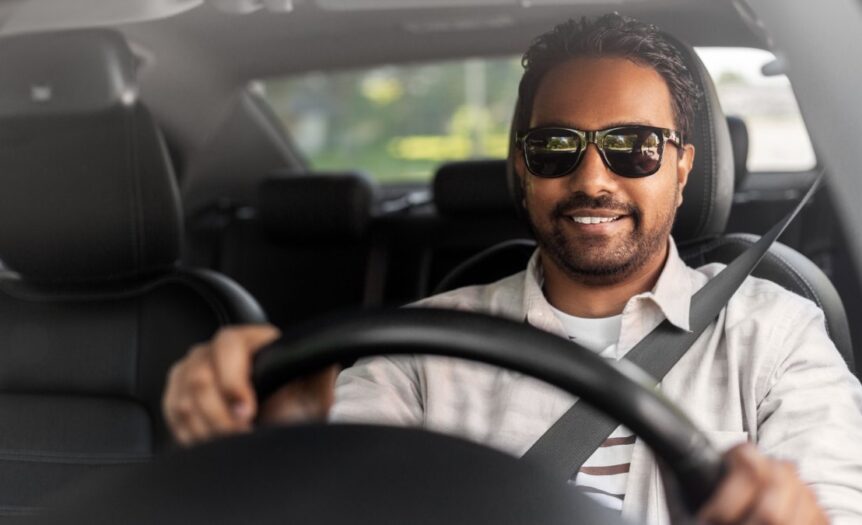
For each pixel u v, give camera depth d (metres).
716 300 1.52
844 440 1.40
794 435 1.41
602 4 2.47
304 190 3.36
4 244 2.10
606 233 1.48
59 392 2.09
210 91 3.22
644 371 1.49
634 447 1.43
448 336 0.89
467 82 3.88
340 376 1.59
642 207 1.47
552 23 2.77
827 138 1.28
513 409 1.50
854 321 2.29
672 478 0.87
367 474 0.80
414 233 3.42
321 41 3.05
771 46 2.17
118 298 2.08
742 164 2.51
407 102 7.54
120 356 2.06
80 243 2.07
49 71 1.97
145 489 0.79
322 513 0.76
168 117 3.16
